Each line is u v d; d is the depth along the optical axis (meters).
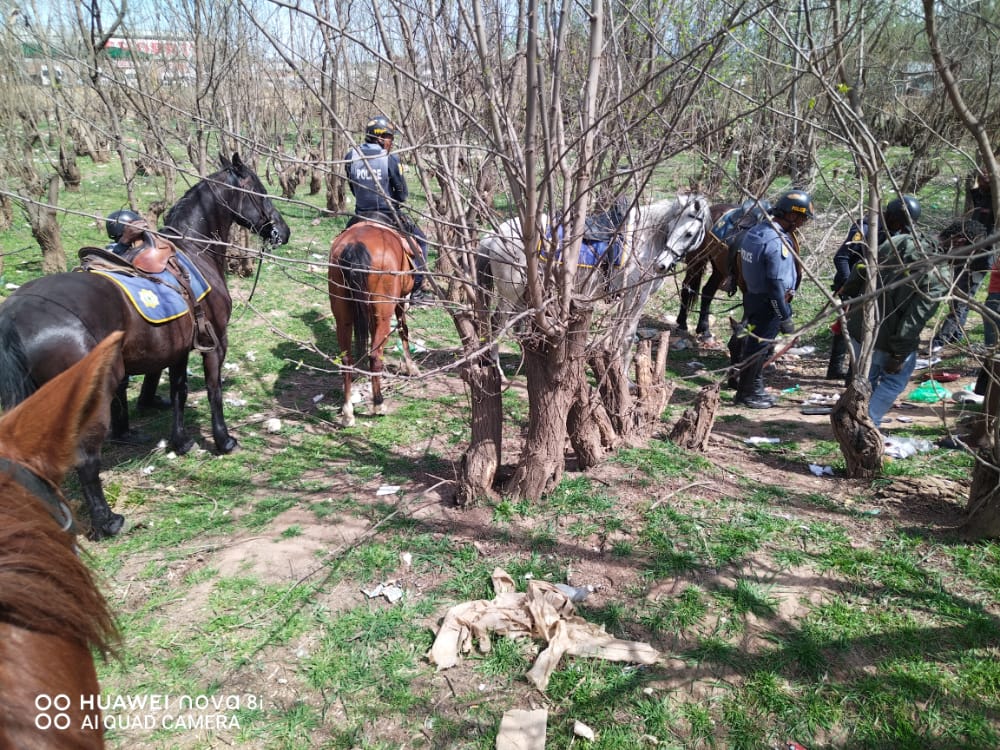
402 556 3.79
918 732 2.62
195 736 2.77
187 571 3.77
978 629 3.08
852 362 4.60
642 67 3.24
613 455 4.77
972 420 4.97
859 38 4.02
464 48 3.37
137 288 4.34
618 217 3.97
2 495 1.14
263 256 3.11
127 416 5.33
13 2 9.66
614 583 3.53
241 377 6.74
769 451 4.98
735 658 3.01
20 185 11.48
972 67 4.94
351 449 5.21
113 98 8.52
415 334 7.81
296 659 3.14
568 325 3.74
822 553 3.67
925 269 2.66
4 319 3.67
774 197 5.72
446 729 2.75
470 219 3.81
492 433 4.18
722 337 8.17
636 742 2.65
